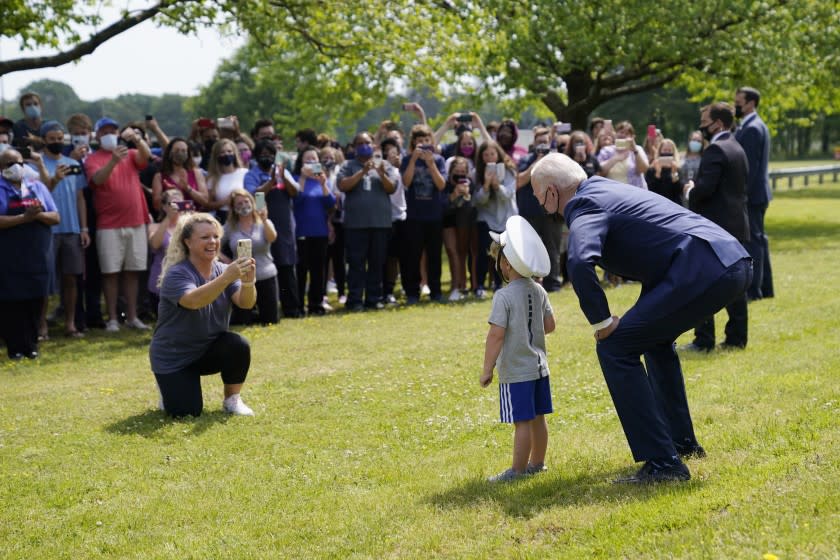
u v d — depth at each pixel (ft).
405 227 42.88
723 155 28.60
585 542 14.37
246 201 37.58
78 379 30.27
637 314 16.15
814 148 315.37
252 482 19.47
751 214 37.52
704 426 20.18
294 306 40.68
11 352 34.32
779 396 21.94
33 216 33.45
